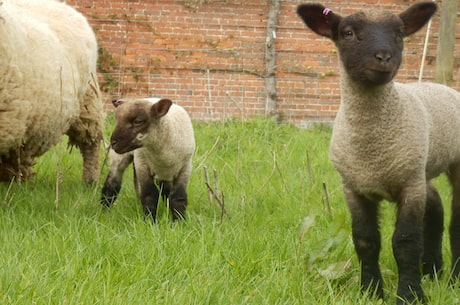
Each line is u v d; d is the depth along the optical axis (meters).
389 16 5.89
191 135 8.55
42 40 8.80
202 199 9.20
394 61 5.70
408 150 5.88
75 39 9.89
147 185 8.35
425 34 17.41
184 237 7.15
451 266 6.74
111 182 8.80
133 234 7.26
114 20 16.84
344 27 5.95
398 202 6.05
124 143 7.90
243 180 10.12
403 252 5.88
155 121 8.01
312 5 6.28
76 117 9.97
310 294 5.98
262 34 17.11
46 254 6.36
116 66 16.97
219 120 15.40
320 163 11.62
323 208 8.45
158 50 16.97
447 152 6.47
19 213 7.89
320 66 17.30
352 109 5.98
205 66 17.05
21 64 8.28
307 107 17.33
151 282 5.96
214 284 5.82
